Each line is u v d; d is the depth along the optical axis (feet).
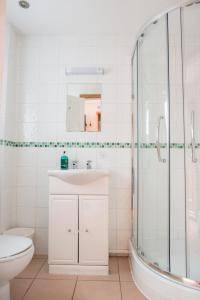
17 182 7.55
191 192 6.86
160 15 6.31
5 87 6.91
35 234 7.42
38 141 7.59
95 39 7.69
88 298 4.98
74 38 7.72
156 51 6.86
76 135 7.54
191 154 6.95
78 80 7.63
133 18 6.81
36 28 7.38
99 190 6.07
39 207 7.48
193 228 6.66
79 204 6.08
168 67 6.85
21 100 7.66
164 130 6.86
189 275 4.89
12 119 7.39
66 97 7.63
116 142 7.48
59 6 6.27
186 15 6.26
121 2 6.11
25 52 7.75
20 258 4.21
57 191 6.11
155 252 5.95
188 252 6.31
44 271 6.19
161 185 6.72
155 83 6.89
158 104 6.89
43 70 7.71
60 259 6.02
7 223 7.11
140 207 6.51
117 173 7.43
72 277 5.87
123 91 7.55
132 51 7.34
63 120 7.59
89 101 7.58
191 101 7.01
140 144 6.74
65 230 6.05
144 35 6.66
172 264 5.51
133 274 5.94
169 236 6.34
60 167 7.34
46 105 7.64
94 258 6.01
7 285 4.50
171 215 6.88
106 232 6.03
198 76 7.01
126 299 4.96
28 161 7.58
